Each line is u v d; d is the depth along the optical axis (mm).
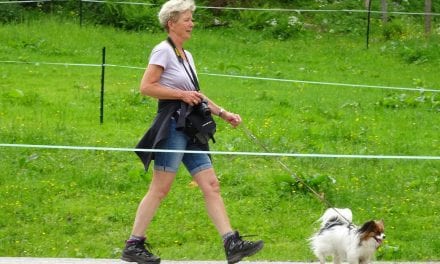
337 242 9422
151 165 13969
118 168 13938
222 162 14406
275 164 14398
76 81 21391
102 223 11734
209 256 10625
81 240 11195
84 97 19359
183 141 8992
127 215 11969
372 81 23297
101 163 14141
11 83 20812
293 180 13047
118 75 22484
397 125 17672
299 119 17984
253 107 18906
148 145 9047
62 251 10781
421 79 23750
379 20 32000
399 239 11359
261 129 16672
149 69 8953
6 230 11352
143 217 9195
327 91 21438
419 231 11586
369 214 12195
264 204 12547
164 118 8984
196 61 25000
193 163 9109
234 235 9008
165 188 9125
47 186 12906
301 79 23172
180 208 12234
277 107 19031
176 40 9102
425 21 30500
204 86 21328
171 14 9023
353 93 21297
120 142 15477
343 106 19406
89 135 15906
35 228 11469
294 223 11867
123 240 11234
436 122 18109
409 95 20641
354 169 14203
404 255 10672
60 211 12062
